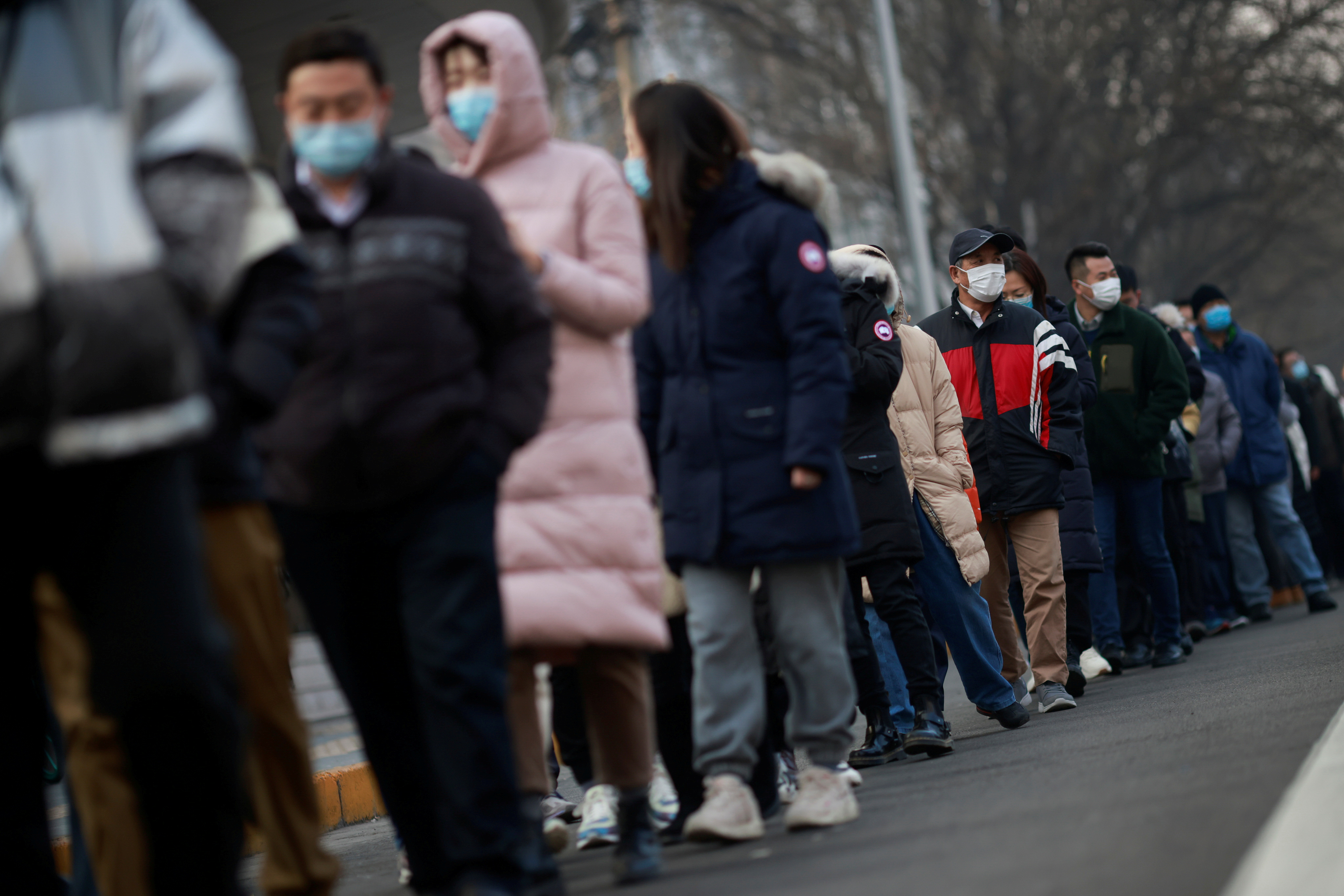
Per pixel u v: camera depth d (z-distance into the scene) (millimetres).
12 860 8898
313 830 9609
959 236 19578
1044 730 16734
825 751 11586
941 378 17719
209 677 7312
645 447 11945
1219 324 31781
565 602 10281
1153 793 10414
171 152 7359
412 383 8922
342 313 9000
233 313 8023
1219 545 31062
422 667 8961
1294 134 78688
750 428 11266
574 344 10570
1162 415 23625
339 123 9000
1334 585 43094
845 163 80625
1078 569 20594
